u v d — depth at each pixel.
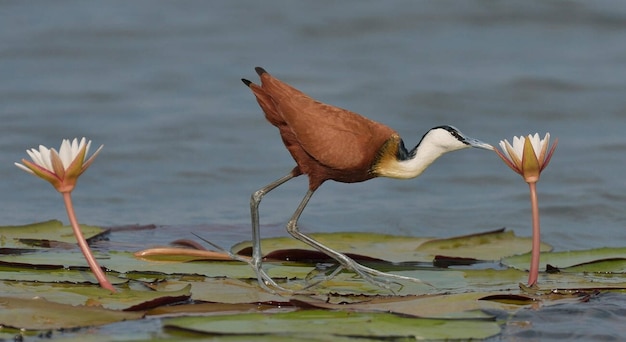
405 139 17.00
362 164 9.94
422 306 8.91
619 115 17.95
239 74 20.39
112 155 16.19
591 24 22.42
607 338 8.52
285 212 13.84
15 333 8.17
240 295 9.34
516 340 8.50
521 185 14.99
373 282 9.80
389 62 20.83
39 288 9.34
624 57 20.73
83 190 14.73
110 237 12.00
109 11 23.78
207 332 7.98
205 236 12.23
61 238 11.48
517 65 20.38
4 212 13.59
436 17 23.05
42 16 23.33
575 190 14.49
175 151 16.48
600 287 9.78
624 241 12.35
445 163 16.17
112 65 20.89
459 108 18.38
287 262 10.70
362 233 11.83
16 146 16.42
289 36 22.38
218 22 23.12
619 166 15.52
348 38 22.20
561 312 9.16
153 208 13.98
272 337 7.85
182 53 21.56
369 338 7.98
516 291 9.65
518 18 22.84
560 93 18.91
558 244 12.27
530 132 17.33
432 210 13.93
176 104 18.83
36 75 20.19
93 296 9.10
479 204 14.15
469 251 11.29
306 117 9.85
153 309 8.90
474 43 21.73
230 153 16.52
